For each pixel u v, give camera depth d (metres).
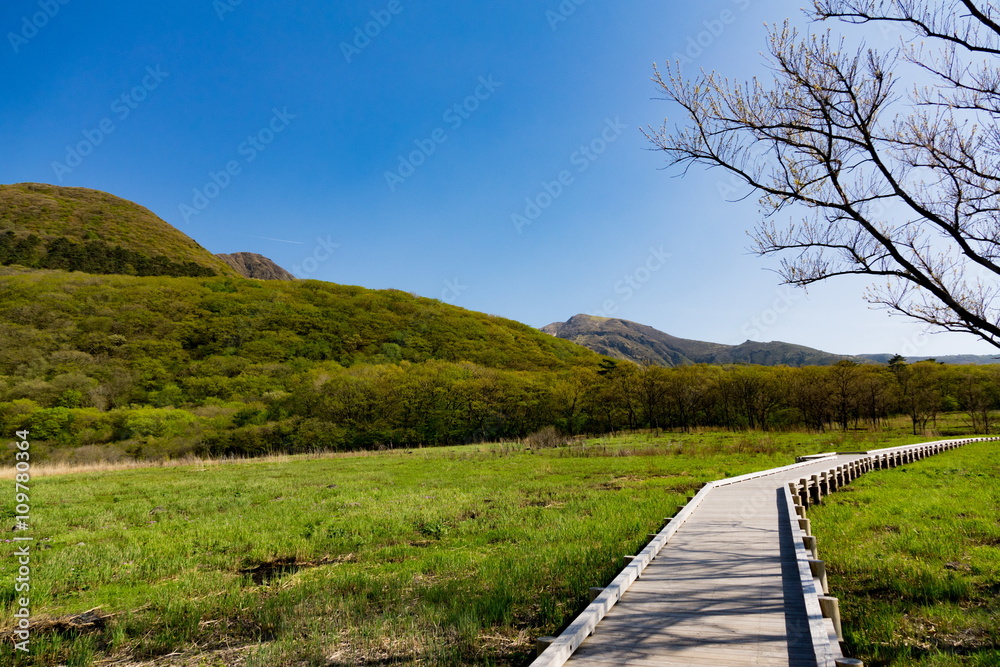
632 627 5.82
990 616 6.59
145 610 7.45
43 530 12.74
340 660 5.77
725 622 5.91
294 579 8.85
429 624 6.66
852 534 11.45
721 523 11.23
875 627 6.61
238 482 23.22
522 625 6.75
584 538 10.96
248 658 5.84
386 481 22.39
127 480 24.73
